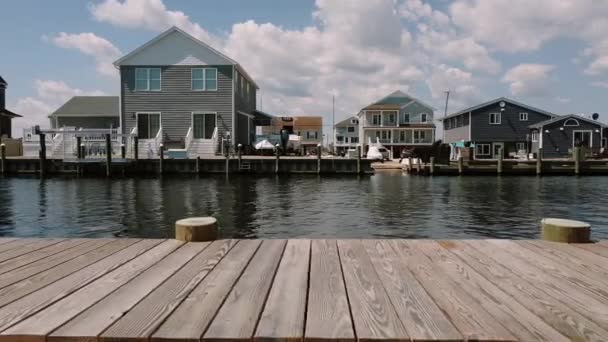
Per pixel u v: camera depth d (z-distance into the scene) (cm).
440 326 207
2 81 3606
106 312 224
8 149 2989
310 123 6938
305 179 2442
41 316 219
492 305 238
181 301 242
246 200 1523
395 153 5625
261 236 942
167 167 2527
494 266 324
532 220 1178
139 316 218
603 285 277
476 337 194
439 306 236
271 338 193
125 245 395
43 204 1405
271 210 1305
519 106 4494
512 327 206
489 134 4516
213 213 1241
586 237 406
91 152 2714
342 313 225
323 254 362
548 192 1889
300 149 4172
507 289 268
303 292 261
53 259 343
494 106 4509
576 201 1580
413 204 1473
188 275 296
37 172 2548
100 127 3772
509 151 4506
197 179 2370
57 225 1053
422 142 5631
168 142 2981
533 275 300
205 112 3012
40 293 257
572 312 228
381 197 1652
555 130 4150
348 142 6638
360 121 6275
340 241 413
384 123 5688
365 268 318
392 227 1061
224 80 3012
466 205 1459
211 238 418
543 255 358
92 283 278
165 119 3011
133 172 2533
